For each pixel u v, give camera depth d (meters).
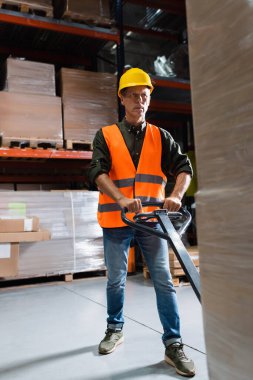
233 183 0.76
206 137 0.85
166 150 2.56
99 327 3.09
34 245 5.14
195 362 2.30
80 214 5.47
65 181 7.15
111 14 6.59
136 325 3.10
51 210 5.29
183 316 3.32
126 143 2.53
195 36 0.87
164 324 2.31
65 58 6.98
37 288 4.93
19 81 5.22
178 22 8.52
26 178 6.89
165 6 7.33
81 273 5.96
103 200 2.55
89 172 2.44
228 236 0.78
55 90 5.64
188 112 8.24
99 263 5.55
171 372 2.18
